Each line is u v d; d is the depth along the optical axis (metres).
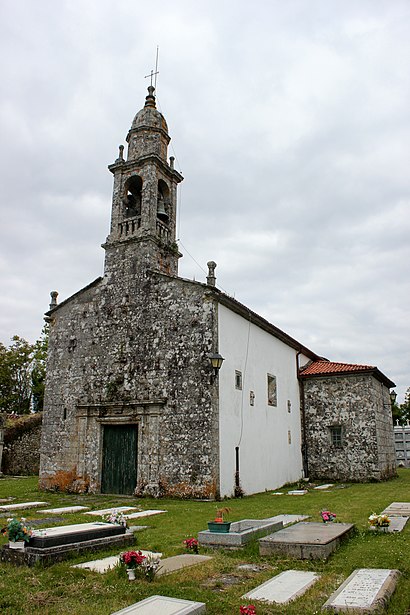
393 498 15.45
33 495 17.80
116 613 5.02
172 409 17.19
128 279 19.62
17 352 42.84
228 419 17.52
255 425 19.78
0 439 26.94
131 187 21.73
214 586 6.18
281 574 6.61
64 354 20.48
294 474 23.56
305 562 7.20
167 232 20.89
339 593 5.54
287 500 15.79
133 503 15.18
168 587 6.03
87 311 20.38
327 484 22.78
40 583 6.27
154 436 17.23
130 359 18.67
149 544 8.62
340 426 24.97
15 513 12.99
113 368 18.98
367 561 7.05
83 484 18.39
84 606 5.43
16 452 28.00
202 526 10.56
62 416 19.72
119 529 8.69
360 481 23.75
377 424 24.44
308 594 5.68
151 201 20.09
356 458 24.14
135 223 20.25
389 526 9.61
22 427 28.59
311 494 17.95
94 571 6.71
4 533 9.06
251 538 8.66
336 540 7.91
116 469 18.09
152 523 11.09
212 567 6.93
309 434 25.42
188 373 17.27
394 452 28.31
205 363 17.03
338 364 27.16
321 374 25.67
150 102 21.95
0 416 27.34
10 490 19.56
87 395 19.31
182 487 16.31
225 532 8.66
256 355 20.89
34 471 28.36
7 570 6.85
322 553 7.29
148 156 20.39
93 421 18.89
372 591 5.56
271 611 5.18
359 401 24.75
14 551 7.26
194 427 16.64
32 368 43.25
